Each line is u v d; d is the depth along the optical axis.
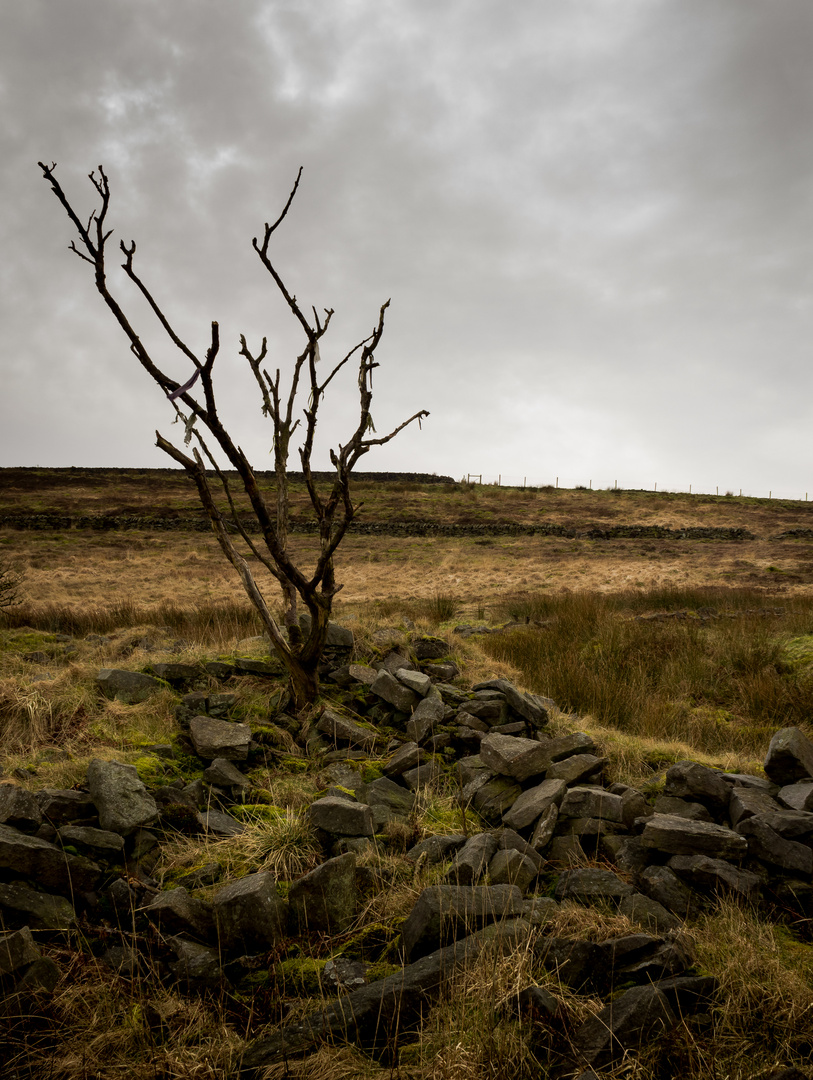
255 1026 2.46
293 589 5.70
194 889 3.19
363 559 30.14
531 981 2.40
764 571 24.69
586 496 52.28
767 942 2.75
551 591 20.92
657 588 20.19
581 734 4.53
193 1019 2.45
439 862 3.48
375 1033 2.36
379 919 3.03
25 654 7.03
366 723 5.26
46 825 3.26
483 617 13.94
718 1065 2.12
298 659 5.30
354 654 6.16
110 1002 2.48
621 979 2.53
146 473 63.16
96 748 4.39
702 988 2.39
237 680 5.71
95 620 11.16
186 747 4.61
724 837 3.24
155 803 3.70
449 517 43.81
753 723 6.80
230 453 4.41
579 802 3.78
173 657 5.90
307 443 4.99
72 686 5.31
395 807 4.13
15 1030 2.31
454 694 5.72
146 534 37.75
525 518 43.66
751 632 9.63
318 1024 2.34
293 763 4.65
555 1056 2.19
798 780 3.98
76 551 31.92
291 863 3.38
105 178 3.82
